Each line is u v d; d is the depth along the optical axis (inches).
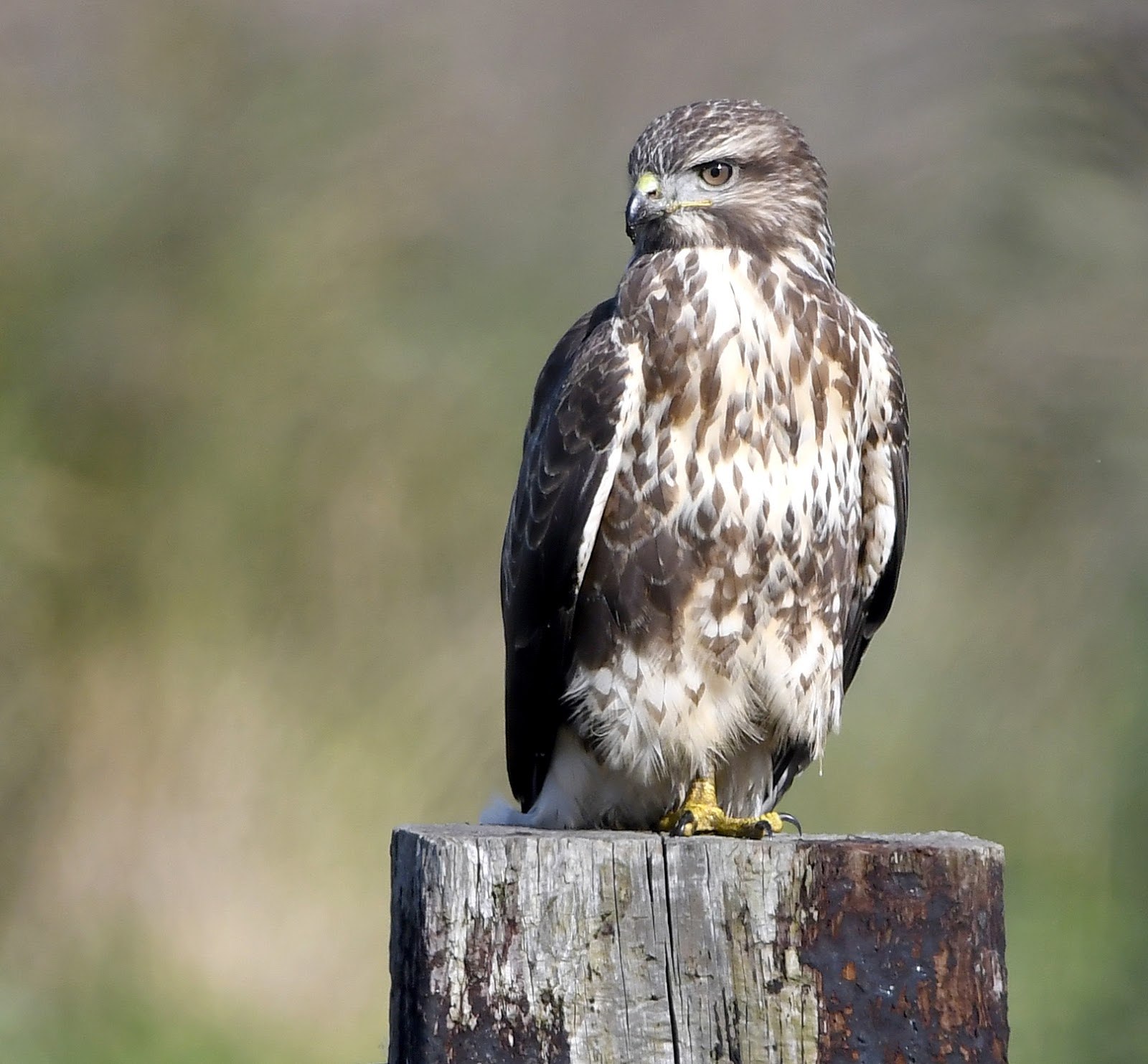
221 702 518.6
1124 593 571.5
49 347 541.0
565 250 668.7
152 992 485.1
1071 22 557.3
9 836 504.4
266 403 548.4
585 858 234.5
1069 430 581.0
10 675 514.6
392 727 523.2
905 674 586.6
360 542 539.8
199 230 564.7
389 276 583.5
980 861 235.5
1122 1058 485.4
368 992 492.1
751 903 234.2
